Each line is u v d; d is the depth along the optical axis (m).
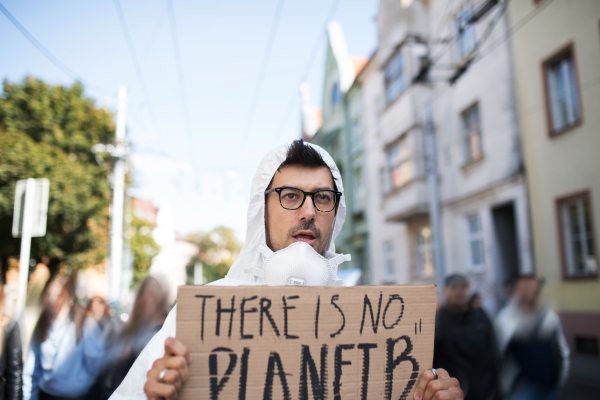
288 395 1.24
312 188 1.57
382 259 16.19
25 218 5.64
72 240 17.59
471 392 3.24
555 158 8.82
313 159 1.58
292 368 1.26
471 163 11.26
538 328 3.47
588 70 8.09
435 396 1.28
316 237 1.55
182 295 1.24
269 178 1.60
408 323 1.35
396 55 14.17
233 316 1.25
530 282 3.60
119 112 13.90
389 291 1.36
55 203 16.12
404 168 13.91
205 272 65.00
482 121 10.89
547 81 9.03
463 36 11.53
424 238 13.74
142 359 1.29
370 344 1.32
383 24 14.88
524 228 9.59
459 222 11.86
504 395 3.39
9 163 15.48
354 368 1.29
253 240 1.61
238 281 1.58
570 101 8.66
